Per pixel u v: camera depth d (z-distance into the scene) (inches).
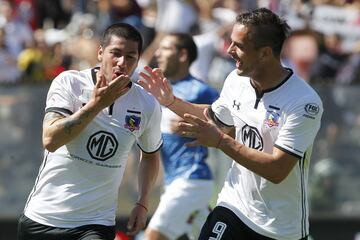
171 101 803.4
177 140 1106.7
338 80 1542.8
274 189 768.3
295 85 757.9
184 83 1115.9
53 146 716.0
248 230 778.2
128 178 1381.6
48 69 1676.9
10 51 1683.1
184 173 1111.6
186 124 725.9
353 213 1445.6
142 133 777.6
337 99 1448.1
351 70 1691.7
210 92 1111.6
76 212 748.6
